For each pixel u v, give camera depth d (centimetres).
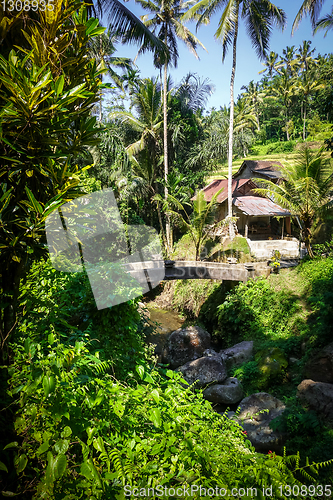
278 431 566
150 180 1658
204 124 1988
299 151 1175
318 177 1143
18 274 133
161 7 1653
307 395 609
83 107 137
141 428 158
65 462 111
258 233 1870
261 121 4988
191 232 1407
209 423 186
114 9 677
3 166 119
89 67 136
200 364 764
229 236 1464
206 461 133
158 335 1048
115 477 120
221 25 1339
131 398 162
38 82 106
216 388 707
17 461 117
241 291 1083
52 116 114
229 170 1469
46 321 201
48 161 117
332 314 763
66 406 126
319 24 1383
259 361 804
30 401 131
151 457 142
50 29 115
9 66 101
